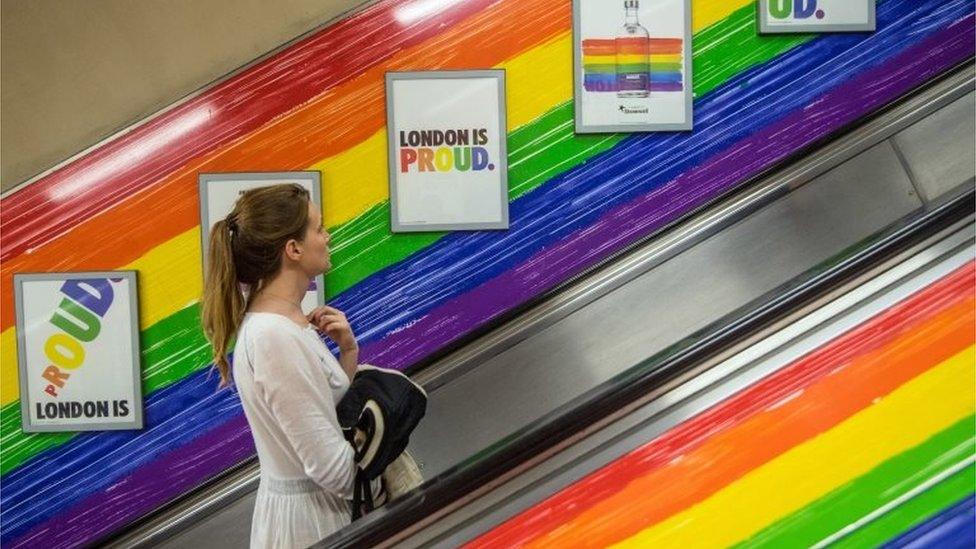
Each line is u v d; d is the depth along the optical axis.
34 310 3.99
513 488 1.82
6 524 4.05
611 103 3.99
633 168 4.03
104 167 3.96
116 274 3.98
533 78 3.98
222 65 4.00
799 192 3.93
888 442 1.73
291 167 3.97
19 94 3.97
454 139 3.97
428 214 3.99
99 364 4.02
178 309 4.02
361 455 2.34
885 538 1.72
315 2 3.99
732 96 4.04
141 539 3.87
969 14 4.04
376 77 3.95
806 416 1.75
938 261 1.82
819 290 1.87
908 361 1.75
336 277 4.00
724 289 3.93
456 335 4.04
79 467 4.06
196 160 3.96
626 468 1.78
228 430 4.06
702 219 3.96
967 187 1.96
